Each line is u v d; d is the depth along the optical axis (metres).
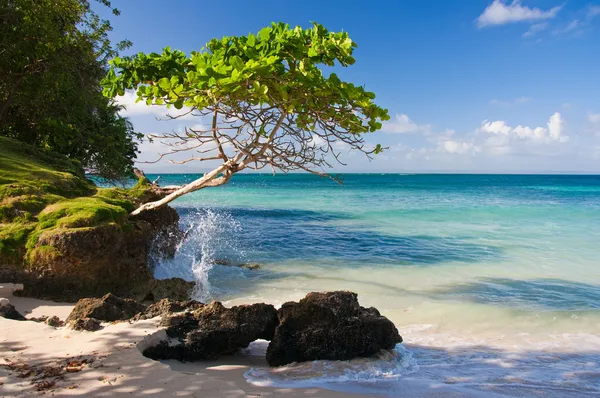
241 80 5.73
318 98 6.60
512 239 16.39
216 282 9.99
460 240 16.11
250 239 15.80
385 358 5.61
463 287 9.72
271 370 5.24
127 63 6.87
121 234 8.27
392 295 9.05
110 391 3.81
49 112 16.44
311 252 13.68
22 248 7.59
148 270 8.72
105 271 7.83
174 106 6.35
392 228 19.11
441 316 7.75
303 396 4.50
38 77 15.45
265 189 55.84
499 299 8.80
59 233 7.44
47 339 4.92
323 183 81.69
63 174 10.66
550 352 6.18
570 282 10.18
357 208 28.73
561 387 5.09
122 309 6.01
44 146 16.70
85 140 17.22
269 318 5.64
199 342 5.40
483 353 6.12
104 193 10.62
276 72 6.23
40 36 14.28
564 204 32.34
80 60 16.27
